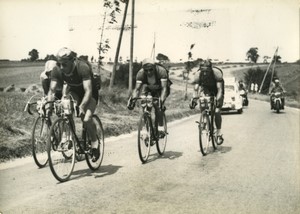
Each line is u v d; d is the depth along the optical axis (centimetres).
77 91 506
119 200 403
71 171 482
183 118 1369
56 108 493
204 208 381
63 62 470
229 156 645
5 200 395
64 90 507
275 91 1542
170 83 614
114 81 1427
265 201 405
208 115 668
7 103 917
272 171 538
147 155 595
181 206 387
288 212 372
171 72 2814
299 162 595
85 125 487
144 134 591
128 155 650
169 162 594
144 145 594
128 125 1003
